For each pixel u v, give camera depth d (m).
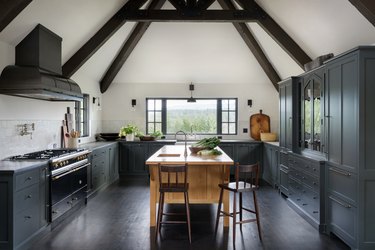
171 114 8.18
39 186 3.57
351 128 3.24
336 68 3.60
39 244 3.43
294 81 5.18
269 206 5.00
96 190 5.73
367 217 3.10
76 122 6.45
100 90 7.82
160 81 8.00
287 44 5.40
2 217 3.05
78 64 5.36
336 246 3.42
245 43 7.00
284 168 5.51
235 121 8.12
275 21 5.39
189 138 8.10
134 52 7.24
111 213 4.57
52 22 4.25
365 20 3.65
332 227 3.68
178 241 3.53
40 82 3.75
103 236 3.67
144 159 7.46
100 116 7.91
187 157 4.15
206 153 4.38
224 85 8.04
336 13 3.94
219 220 4.27
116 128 8.07
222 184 3.84
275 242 3.52
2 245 3.05
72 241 3.52
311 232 3.84
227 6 6.01
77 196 4.67
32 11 3.73
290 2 4.54
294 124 5.16
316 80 4.27
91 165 5.45
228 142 7.45
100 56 6.46
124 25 6.03
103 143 6.74
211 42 6.96
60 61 4.72
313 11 4.29
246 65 7.56
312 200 4.11
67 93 4.40
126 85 8.05
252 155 7.46
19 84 3.75
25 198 3.28
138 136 7.68
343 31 4.16
